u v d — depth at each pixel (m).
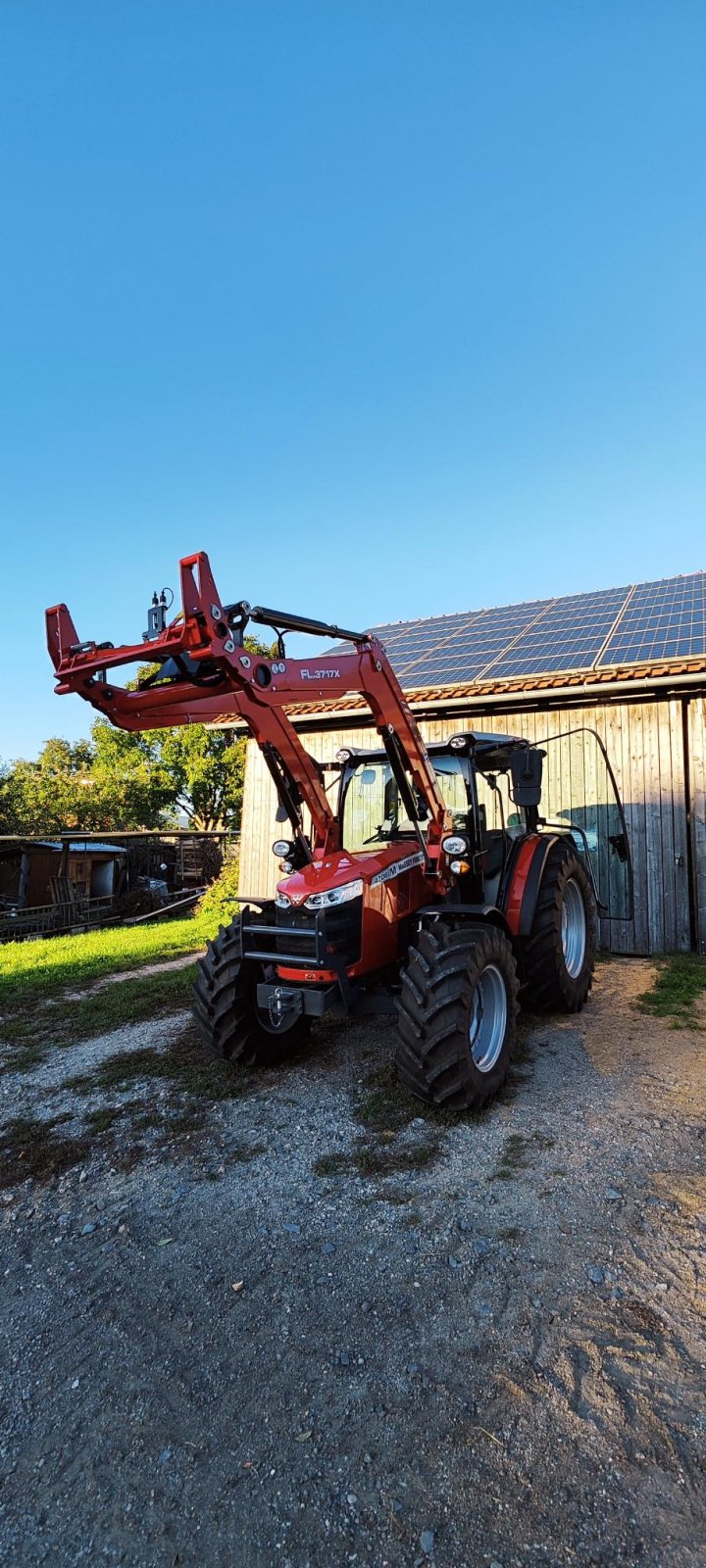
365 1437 2.19
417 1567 1.82
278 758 4.81
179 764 30.66
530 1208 3.25
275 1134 4.14
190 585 3.58
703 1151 3.71
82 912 19.55
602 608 11.62
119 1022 6.68
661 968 7.74
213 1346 2.60
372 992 4.59
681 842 8.58
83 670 3.77
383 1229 3.18
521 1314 2.62
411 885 5.03
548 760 9.31
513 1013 4.57
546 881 5.90
